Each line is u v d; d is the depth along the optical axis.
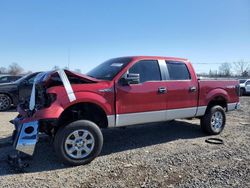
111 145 6.42
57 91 5.04
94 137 5.21
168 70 6.57
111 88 5.58
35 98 5.36
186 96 6.79
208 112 7.38
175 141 6.84
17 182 4.38
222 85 7.65
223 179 4.54
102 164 5.20
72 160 5.04
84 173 4.77
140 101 5.97
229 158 5.59
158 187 4.25
